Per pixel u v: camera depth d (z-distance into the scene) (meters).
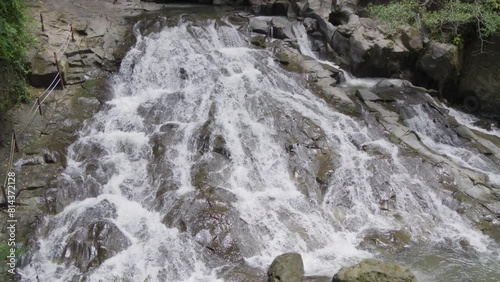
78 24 14.23
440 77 14.16
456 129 12.67
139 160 10.33
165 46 13.79
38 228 8.67
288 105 12.09
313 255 8.53
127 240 8.41
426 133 12.66
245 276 7.82
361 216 9.55
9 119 10.82
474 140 12.35
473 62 14.08
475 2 14.12
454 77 14.20
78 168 10.04
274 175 10.17
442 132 12.58
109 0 17.48
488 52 13.76
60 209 9.11
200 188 9.44
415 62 14.53
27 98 11.41
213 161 10.20
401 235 9.12
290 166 10.40
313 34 15.55
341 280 7.21
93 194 9.47
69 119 11.35
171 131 11.00
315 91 13.14
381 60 14.28
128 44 14.00
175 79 12.84
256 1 17.39
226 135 10.78
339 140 11.27
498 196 10.20
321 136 11.20
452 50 13.73
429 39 14.38
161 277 7.80
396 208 9.77
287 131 11.18
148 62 13.23
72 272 7.86
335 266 8.23
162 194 9.39
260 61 13.85
